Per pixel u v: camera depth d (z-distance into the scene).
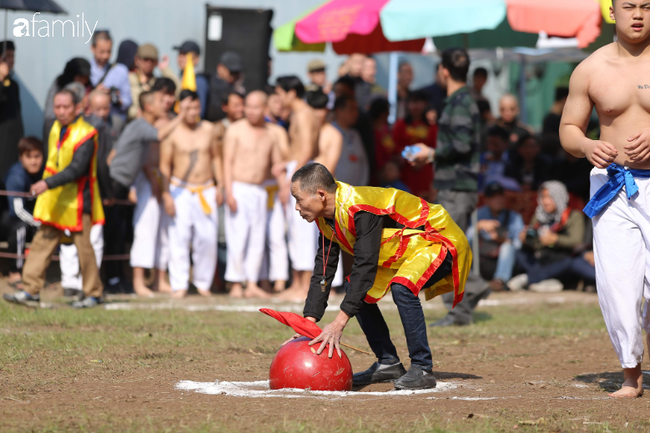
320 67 23.78
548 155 22.25
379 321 9.43
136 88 20.81
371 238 8.44
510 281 21.70
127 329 13.09
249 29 23.36
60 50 22.98
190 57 19.66
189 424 6.86
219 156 19.50
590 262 21.41
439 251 8.81
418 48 22.83
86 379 9.09
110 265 19.05
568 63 32.06
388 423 6.98
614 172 8.44
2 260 20.34
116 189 18.17
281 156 19.45
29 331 12.51
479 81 24.55
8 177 18.56
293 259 19.00
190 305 17.11
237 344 12.00
